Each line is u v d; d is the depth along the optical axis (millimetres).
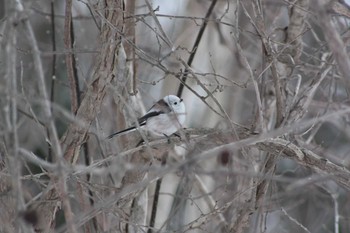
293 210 17328
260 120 10539
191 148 9742
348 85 7012
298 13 12828
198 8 17703
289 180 7750
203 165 16219
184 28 17734
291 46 11953
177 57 10664
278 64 13023
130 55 11875
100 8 11008
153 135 13094
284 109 11523
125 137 12094
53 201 9875
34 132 16297
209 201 13945
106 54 10789
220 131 10766
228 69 18000
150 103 17656
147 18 16609
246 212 10953
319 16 7133
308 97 11633
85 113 10828
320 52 13852
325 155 13250
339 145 19125
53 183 9312
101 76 10789
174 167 7086
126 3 12156
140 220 11891
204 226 12492
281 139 10633
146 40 16703
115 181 12258
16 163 7285
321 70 11914
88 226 11625
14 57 7539
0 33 11227
